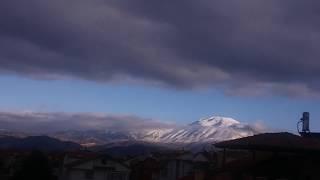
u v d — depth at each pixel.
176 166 65.06
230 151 39.62
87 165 60.03
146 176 66.75
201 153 62.59
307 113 34.28
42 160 59.00
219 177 32.41
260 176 29.62
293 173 28.66
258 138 28.39
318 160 27.64
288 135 29.41
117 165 61.69
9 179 60.41
